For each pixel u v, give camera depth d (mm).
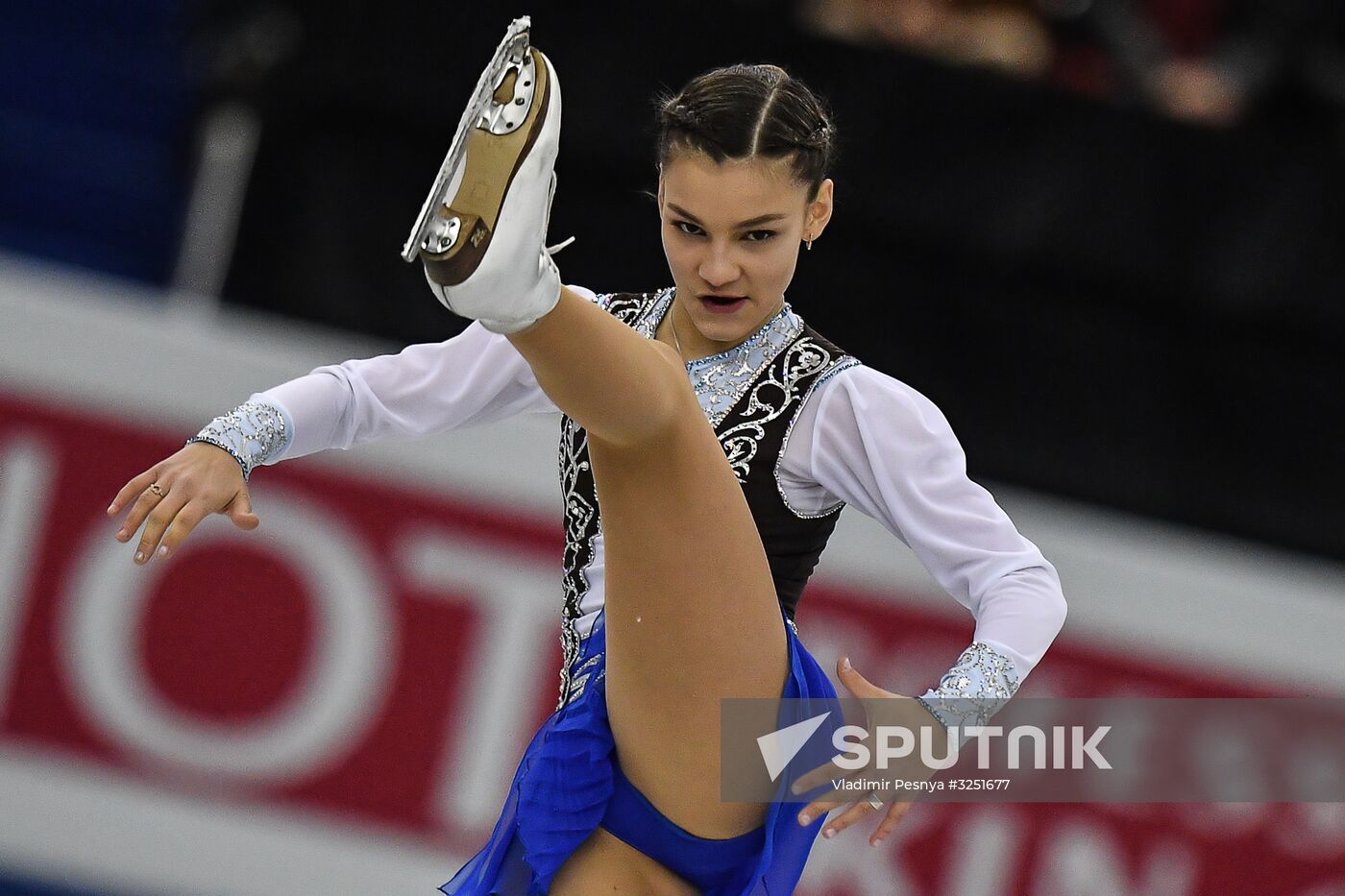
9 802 15266
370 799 15664
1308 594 16875
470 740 15781
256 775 15586
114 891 15414
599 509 8508
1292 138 17609
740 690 8312
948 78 17156
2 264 17594
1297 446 17859
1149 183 17422
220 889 15500
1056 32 18281
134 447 15398
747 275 8492
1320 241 17562
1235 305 17562
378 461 15703
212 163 17188
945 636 16172
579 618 9156
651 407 7492
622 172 16969
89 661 15375
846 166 17125
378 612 15695
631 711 8367
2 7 18578
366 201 16953
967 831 16297
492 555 15836
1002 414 17609
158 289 17844
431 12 16656
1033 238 17359
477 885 8930
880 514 8953
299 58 16750
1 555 15195
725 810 8578
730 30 16891
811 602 15945
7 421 15203
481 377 9562
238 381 15594
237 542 15578
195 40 17766
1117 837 16484
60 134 18500
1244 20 18516
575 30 16750
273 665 15609
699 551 7957
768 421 8891
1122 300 17688
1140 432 17719
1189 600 16703
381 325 16953
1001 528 8828
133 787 15453
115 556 15422
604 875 8633
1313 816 16734
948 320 17531
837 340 17375
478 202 6910
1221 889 16578
